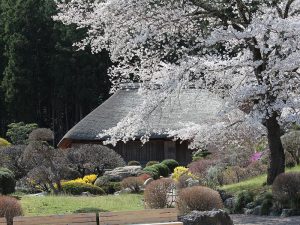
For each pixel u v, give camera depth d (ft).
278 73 45.70
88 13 51.39
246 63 46.44
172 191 44.34
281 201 44.80
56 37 156.87
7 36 161.17
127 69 54.34
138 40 46.26
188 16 50.19
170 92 46.78
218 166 64.90
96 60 153.99
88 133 104.68
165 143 101.91
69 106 165.68
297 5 53.06
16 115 154.20
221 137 59.57
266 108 46.39
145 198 43.93
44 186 66.18
